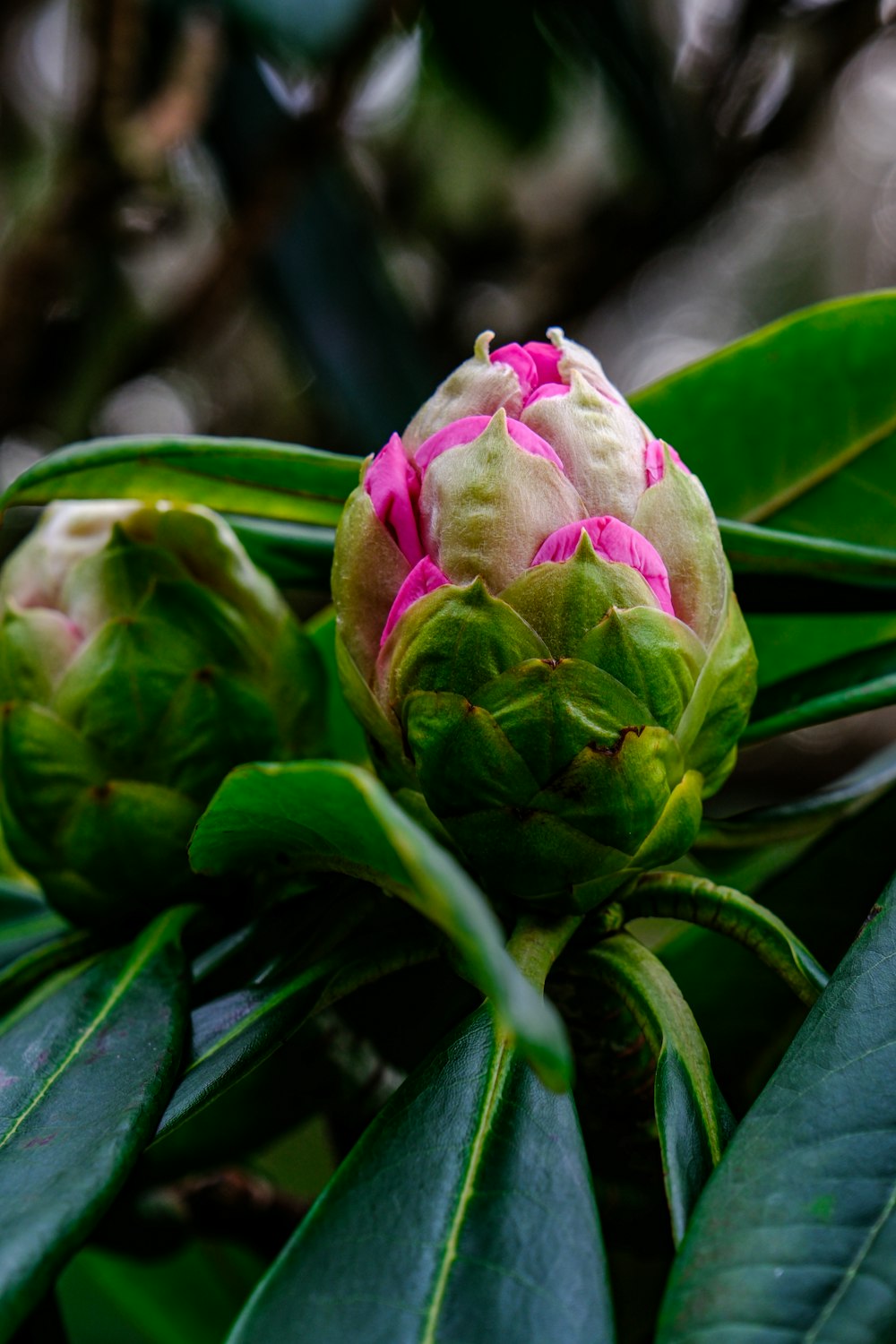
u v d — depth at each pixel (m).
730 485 0.32
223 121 0.63
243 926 0.30
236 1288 0.40
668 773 0.26
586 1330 0.24
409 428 0.28
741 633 0.27
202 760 0.30
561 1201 0.25
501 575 0.26
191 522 0.30
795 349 0.31
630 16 0.63
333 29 0.51
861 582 0.30
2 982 0.30
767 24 0.63
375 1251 0.24
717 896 0.27
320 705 0.31
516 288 0.82
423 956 0.27
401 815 0.23
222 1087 0.26
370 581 0.27
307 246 0.61
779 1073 0.25
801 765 0.91
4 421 0.57
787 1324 0.23
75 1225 0.25
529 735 0.26
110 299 0.65
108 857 0.30
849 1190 0.24
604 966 0.27
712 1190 0.24
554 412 0.27
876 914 0.26
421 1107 0.26
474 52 0.68
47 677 0.30
